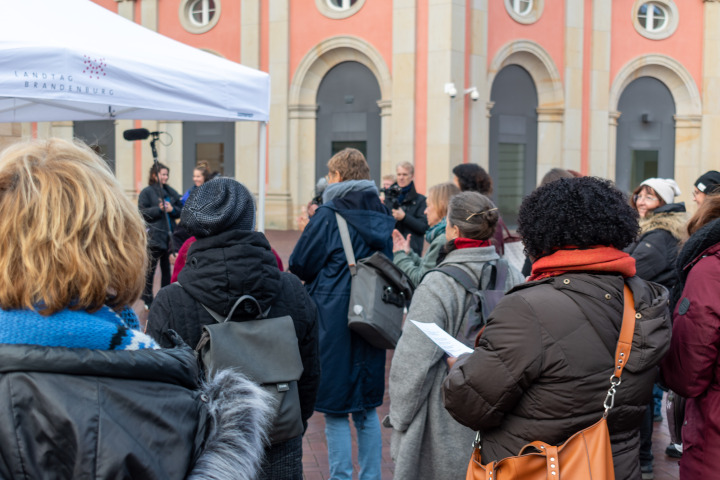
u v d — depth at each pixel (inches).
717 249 96.1
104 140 816.3
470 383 78.2
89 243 48.7
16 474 43.0
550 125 740.0
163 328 88.2
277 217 730.8
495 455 80.4
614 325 77.2
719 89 814.5
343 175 158.7
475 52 661.9
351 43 684.7
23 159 49.9
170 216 361.1
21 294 47.0
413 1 648.4
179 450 47.6
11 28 148.3
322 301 150.7
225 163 773.3
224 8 754.2
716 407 92.9
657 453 186.2
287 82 719.7
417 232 287.4
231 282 87.7
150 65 169.8
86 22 168.4
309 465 177.8
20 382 44.0
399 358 114.3
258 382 85.5
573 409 75.5
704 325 91.0
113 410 45.4
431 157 647.1
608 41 771.4
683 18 808.9
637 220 81.2
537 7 719.1
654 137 816.9
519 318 76.7
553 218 80.2
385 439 194.9
